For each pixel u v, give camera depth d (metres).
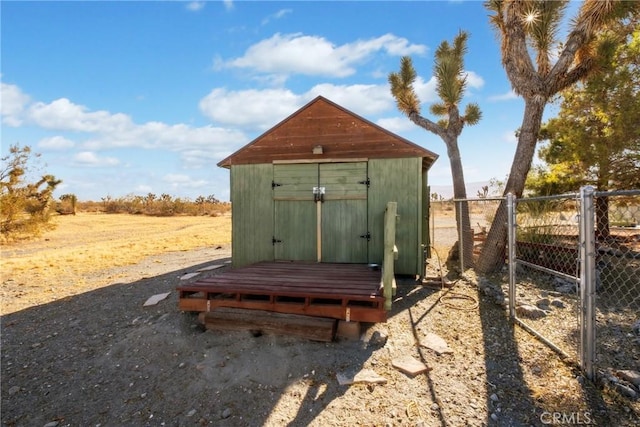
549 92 7.28
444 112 10.91
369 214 6.95
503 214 7.82
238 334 4.36
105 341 4.62
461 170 9.57
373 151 6.95
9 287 7.45
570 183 9.90
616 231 10.02
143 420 3.06
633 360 3.67
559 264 6.97
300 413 3.00
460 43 10.38
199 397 3.29
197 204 36.22
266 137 7.46
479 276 7.55
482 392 3.20
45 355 4.34
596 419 2.79
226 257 10.77
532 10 7.18
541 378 3.37
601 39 7.21
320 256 7.14
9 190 15.15
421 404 3.06
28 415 3.23
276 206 7.38
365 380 3.40
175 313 5.21
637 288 5.98
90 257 10.76
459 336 4.39
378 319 4.14
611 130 9.03
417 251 6.80
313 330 4.18
